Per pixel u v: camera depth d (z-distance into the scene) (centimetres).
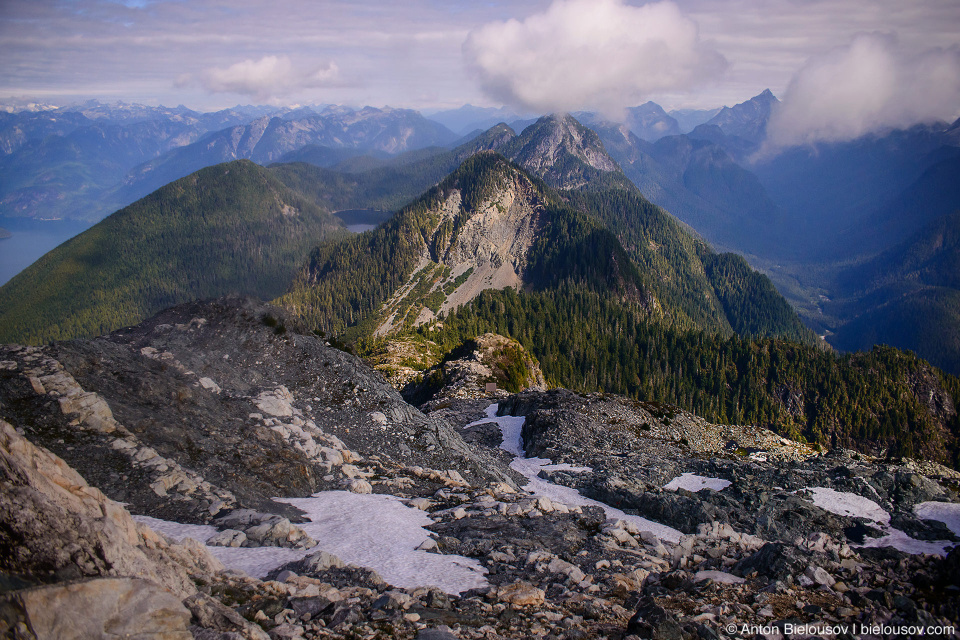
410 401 10275
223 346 4475
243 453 3127
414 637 1469
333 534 2430
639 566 2406
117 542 1380
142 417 3041
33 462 1534
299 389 4478
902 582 2186
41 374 2861
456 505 3216
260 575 1880
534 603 1834
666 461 5022
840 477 4069
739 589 2047
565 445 5656
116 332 4369
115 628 1127
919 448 19988
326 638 1413
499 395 8731
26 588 1079
